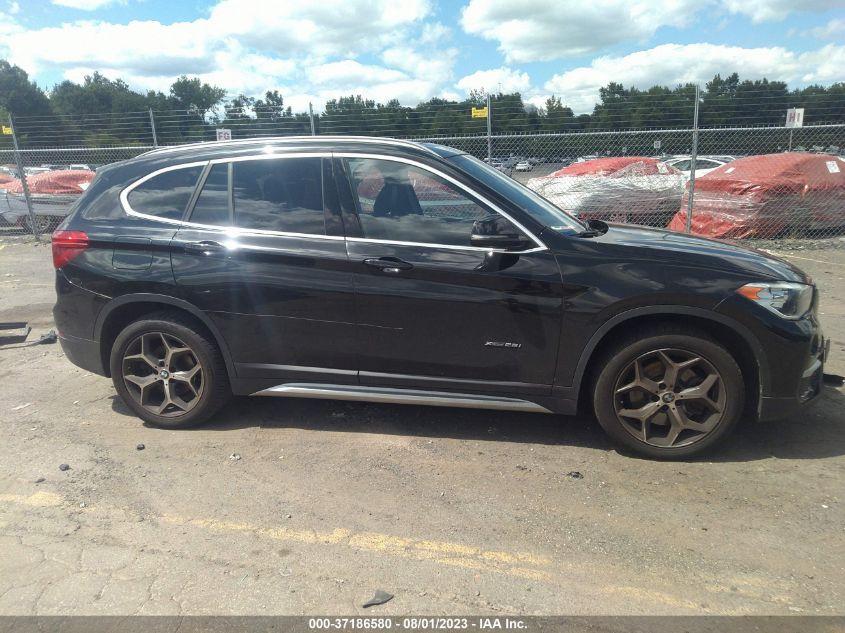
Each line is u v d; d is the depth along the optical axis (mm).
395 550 2812
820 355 3566
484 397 3678
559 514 3074
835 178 10891
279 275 3713
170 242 3838
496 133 14336
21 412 4414
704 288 3299
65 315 4105
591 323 3424
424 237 3592
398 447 3809
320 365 3840
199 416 4043
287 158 3832
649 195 11594
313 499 3244
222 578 2635
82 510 3168
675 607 2424
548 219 3695
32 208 12703
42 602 2498
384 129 14531
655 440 3559
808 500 3137
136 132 16094
